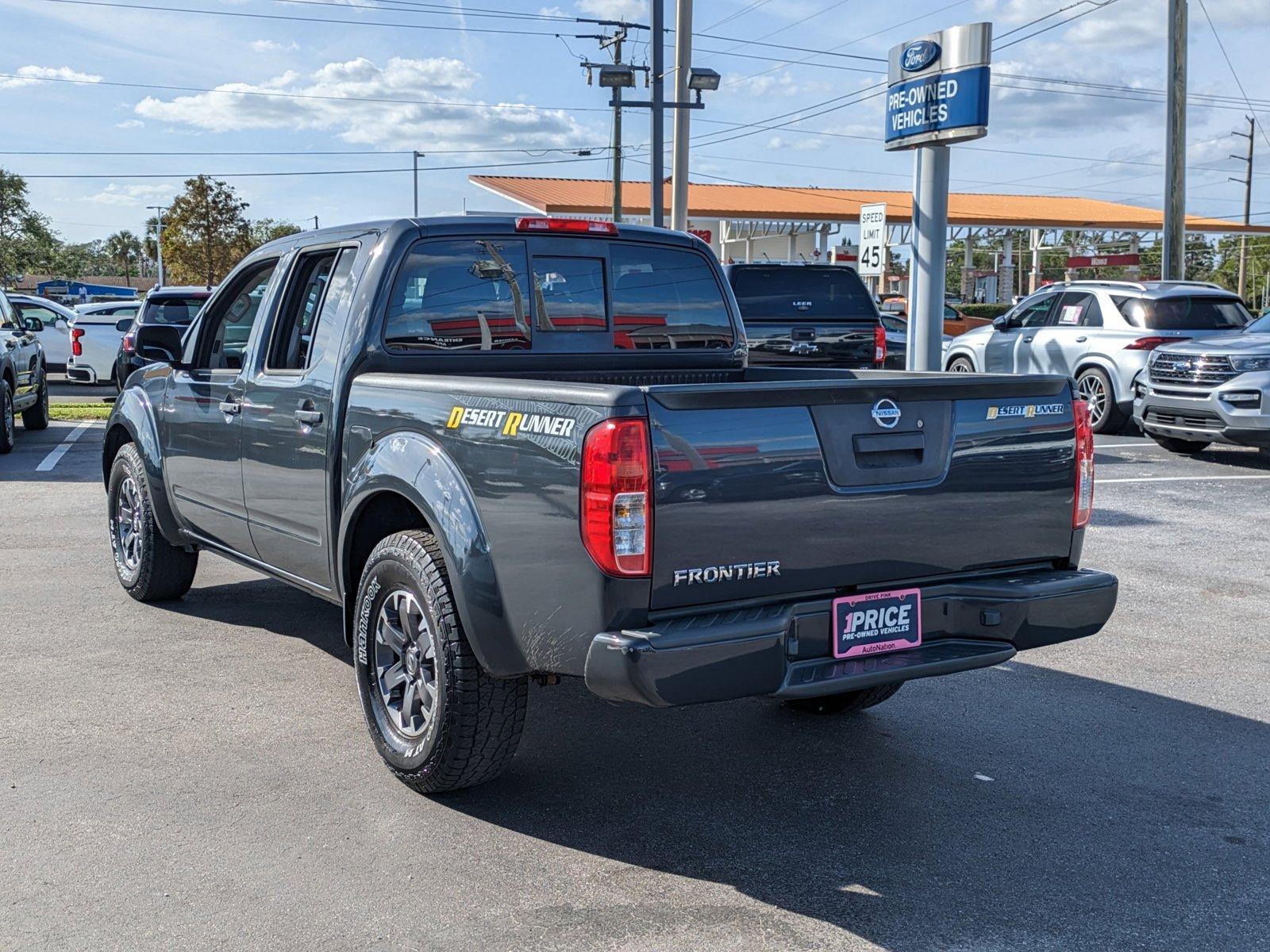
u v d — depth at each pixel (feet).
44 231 290.76
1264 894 11.17
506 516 11.34
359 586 13.69
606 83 72.43
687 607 10.75
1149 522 30.58
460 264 15.11
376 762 14.03
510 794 13.28
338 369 14.40
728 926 10.39
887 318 74.08
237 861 11.45
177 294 49.90
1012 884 11.30
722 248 152.66
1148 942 10.25
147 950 9.82
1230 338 40.45
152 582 20.67
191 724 15.17
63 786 13.14
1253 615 21.90
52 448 43.62
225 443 17.26
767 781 13.80
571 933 10.23
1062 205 171.32
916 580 12.11
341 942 10.01
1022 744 15.19
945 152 46.98
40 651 18.25
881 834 12.37
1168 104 71.51
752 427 10.84
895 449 11.72
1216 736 15.58
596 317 16.38
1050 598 12.48
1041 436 12.76
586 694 16.98
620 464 10.23
